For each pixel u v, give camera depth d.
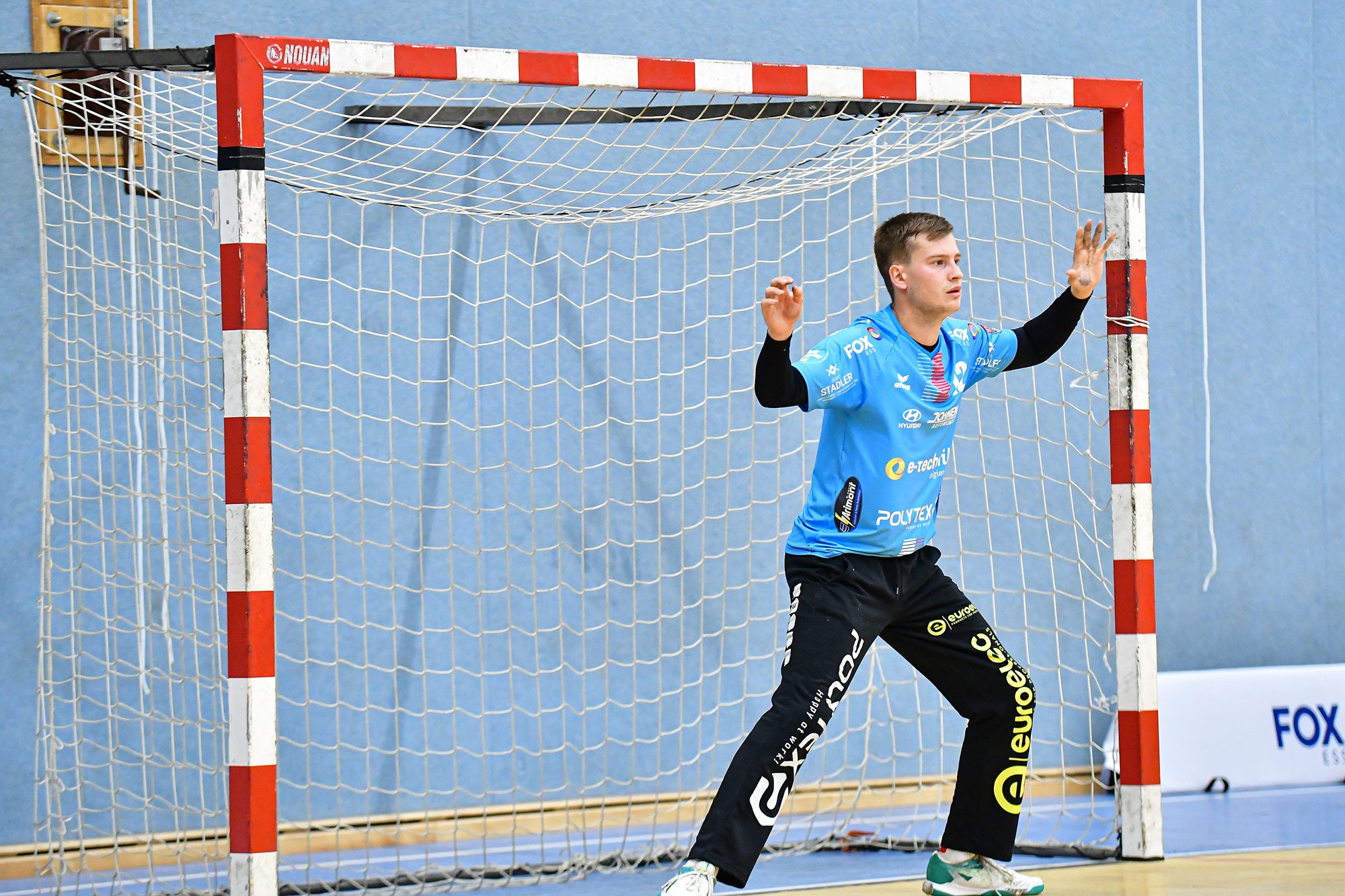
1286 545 22.59
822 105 16.59
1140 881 12.35
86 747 16.47
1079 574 20.98
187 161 17.20
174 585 16.97
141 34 17.03
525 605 18.30
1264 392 22.61
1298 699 21.27
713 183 19.31
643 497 18.94
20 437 16.58
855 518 10.66
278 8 17.55
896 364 10.70
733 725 19.16
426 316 18.12
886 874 13.84
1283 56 22.92
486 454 18.28
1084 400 21.17
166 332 17.12
